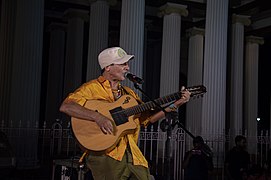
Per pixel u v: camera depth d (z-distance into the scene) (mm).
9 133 11172
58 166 6895
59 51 19297
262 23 18500
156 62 22141
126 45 12375
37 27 12195
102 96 3559
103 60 3611
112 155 3418
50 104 19078
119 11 17547
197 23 18359
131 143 3504
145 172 3490
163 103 3756
